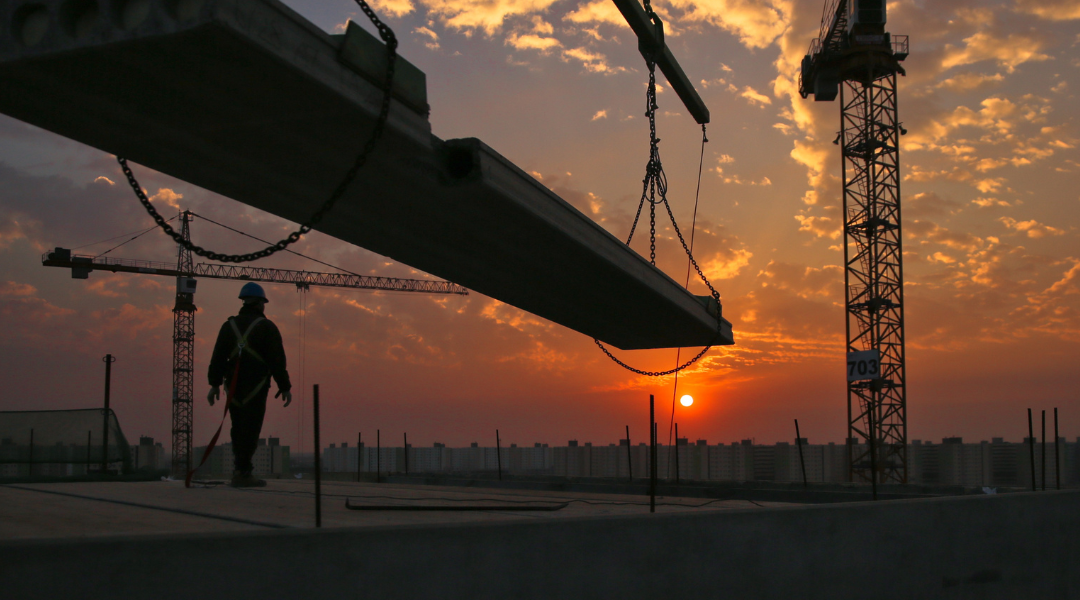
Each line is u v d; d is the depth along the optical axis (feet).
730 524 14.94
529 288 56.18
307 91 27.81
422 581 11.49
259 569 10.21
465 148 36.55
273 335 35.42
